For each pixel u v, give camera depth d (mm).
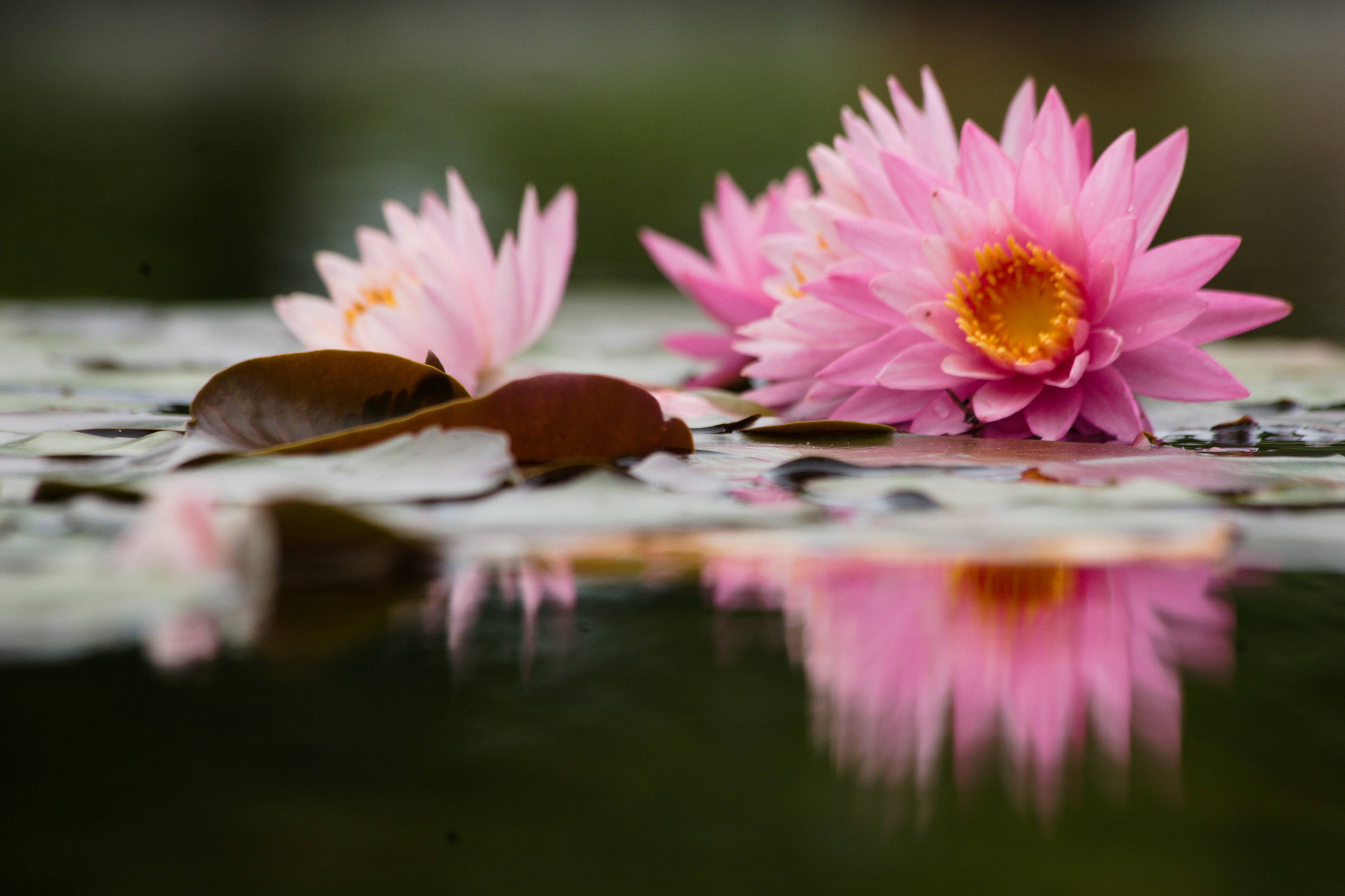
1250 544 1138
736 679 1085
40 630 1091
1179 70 6117
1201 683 1084
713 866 840
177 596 1102
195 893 812
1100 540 1142
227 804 933
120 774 974
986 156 1252
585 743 1043
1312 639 1101
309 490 1144
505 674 1087
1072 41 8227
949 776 992
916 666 1091
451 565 1134
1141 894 820
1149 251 1250
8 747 1015
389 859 853
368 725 1065
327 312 1271
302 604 1116
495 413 1190
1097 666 1091
